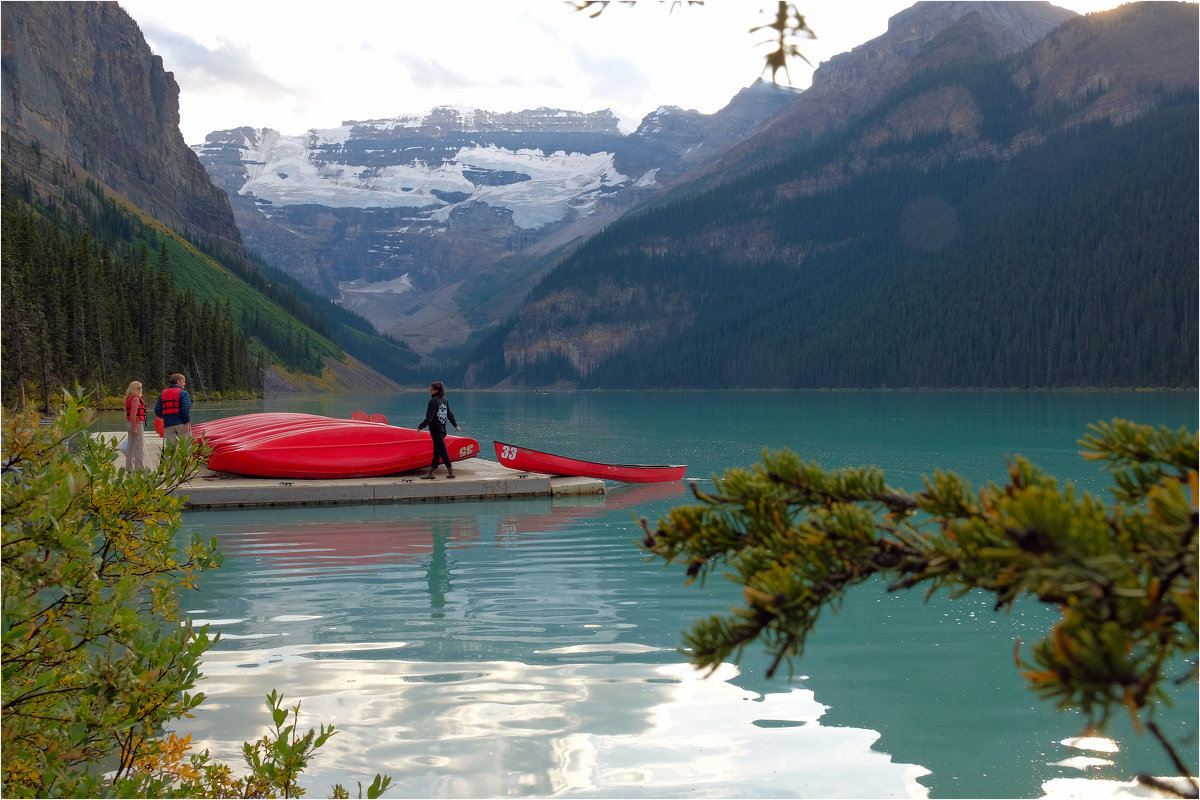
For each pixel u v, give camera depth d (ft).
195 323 407.03
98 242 654.12
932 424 177.68
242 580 38.42
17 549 11.31
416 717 21.77
